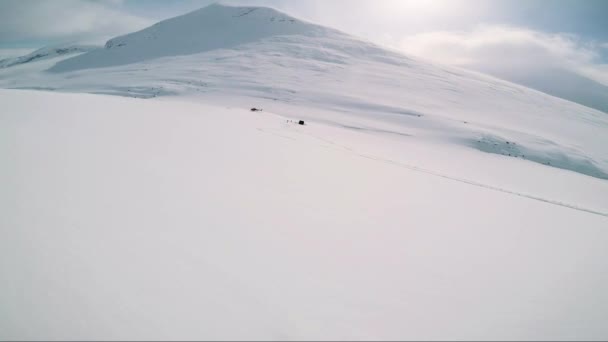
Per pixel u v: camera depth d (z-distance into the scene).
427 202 8.39
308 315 3.06
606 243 6.93
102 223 4.10
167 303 2.91
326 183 8.71
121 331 2.56
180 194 5.70
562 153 41.78
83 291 2.88
